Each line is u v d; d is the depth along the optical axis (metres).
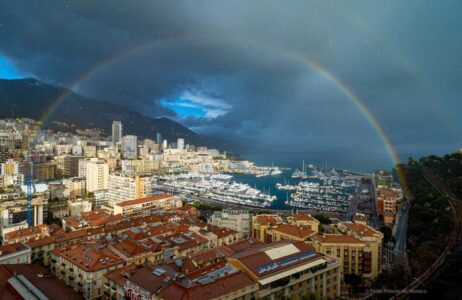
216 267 100.19
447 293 110.88
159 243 141.00
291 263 107.81
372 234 157.50
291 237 159.38
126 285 99.25
